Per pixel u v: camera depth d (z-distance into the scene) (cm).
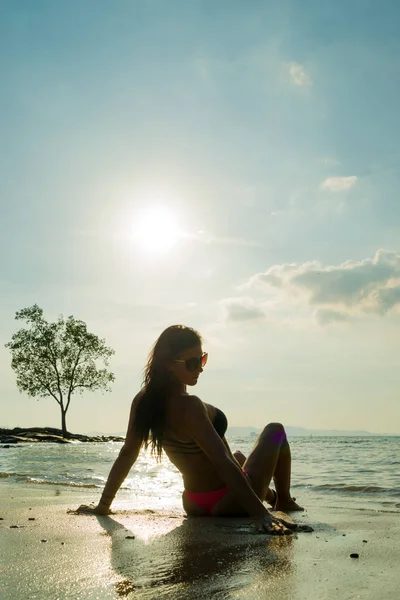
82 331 4584
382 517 433
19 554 274
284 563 259
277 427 453
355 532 350
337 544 305
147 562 260
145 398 394
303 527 357
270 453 436
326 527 373
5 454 1683
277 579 231
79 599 203
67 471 1000
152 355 397
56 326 4619
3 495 586
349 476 949
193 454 395
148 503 526
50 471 999
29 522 378
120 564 255
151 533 336
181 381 391
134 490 718
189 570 245
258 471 426
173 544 303
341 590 214
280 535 333
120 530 346
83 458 1434
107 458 1427
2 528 353
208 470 402
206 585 221
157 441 394
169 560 264
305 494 687
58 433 4303
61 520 388
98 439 4253
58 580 227
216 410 406
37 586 219
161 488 745
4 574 237
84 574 237
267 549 291
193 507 415
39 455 1605
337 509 500
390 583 224
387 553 281
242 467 437
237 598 204
